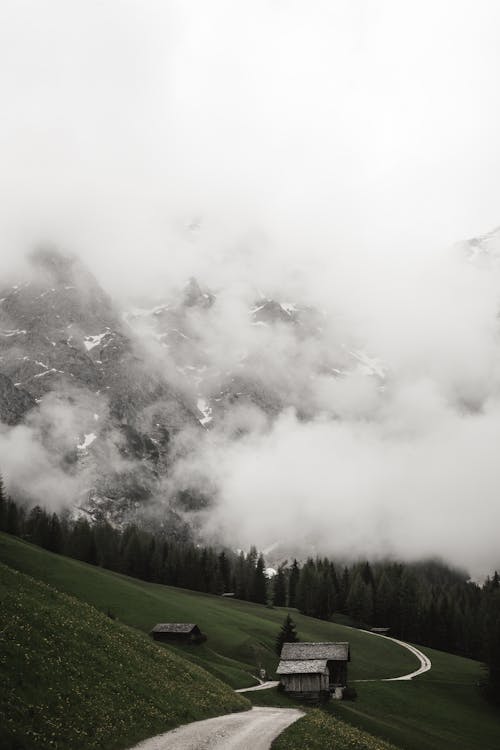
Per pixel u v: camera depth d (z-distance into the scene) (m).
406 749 77.69
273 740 41.62
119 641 54.09
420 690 115.56
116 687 41.50
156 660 56.34
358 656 139.88
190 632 101.50
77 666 40.97
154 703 43.25
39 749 27.97
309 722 54.19
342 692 97.06
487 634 138.00
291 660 96.94
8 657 35.66
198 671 64.38
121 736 34.38
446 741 86.81
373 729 82.12
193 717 45.62
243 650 111.25
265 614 174.12
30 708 31.28
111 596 116.62
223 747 36.72
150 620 110.12
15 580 54.31
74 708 34.31
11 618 42.16
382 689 110.25
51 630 44.56
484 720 105.00
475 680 131.25
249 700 71.75
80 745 30.62
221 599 189.75
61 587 110.19
